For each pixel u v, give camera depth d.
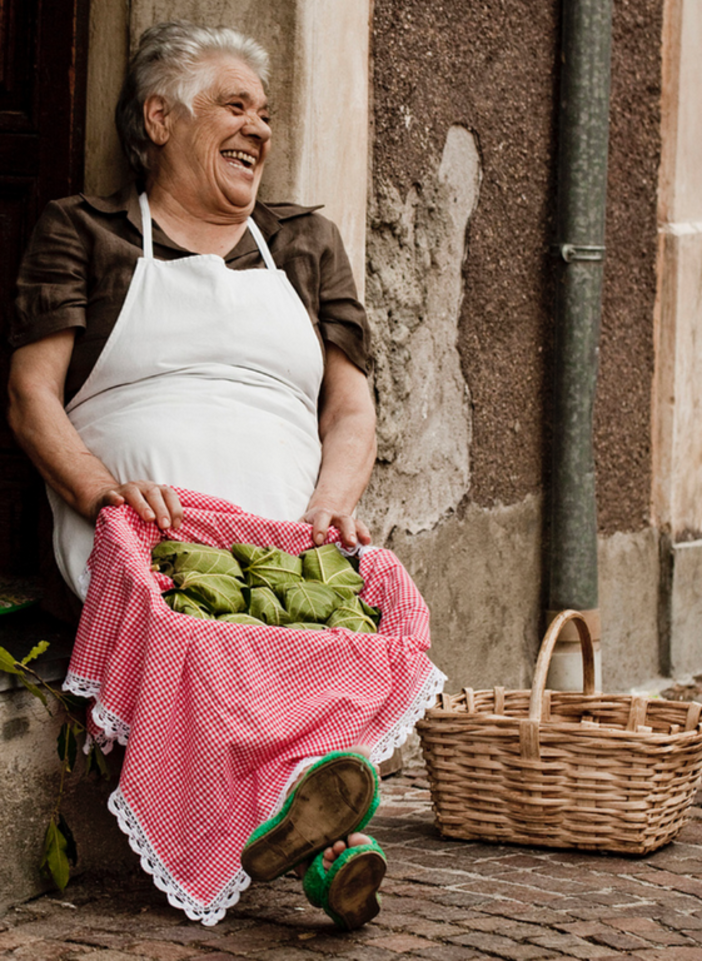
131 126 3.37
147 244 3.23
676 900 2.87
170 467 3.02
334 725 2.65
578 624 3.42
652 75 5.35
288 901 2.82
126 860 3.04
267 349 3.20
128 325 3.14
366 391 3.52
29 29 3.62
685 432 5.61
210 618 2.74
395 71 4.05
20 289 3.19
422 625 2.87
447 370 4.38
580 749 3.13
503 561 4.70
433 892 2.89
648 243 5.41
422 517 4.30
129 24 3.57
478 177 4.46
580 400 4.85
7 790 2.77
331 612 2.87
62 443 3.04
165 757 2.58
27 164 3.65
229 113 3.26
